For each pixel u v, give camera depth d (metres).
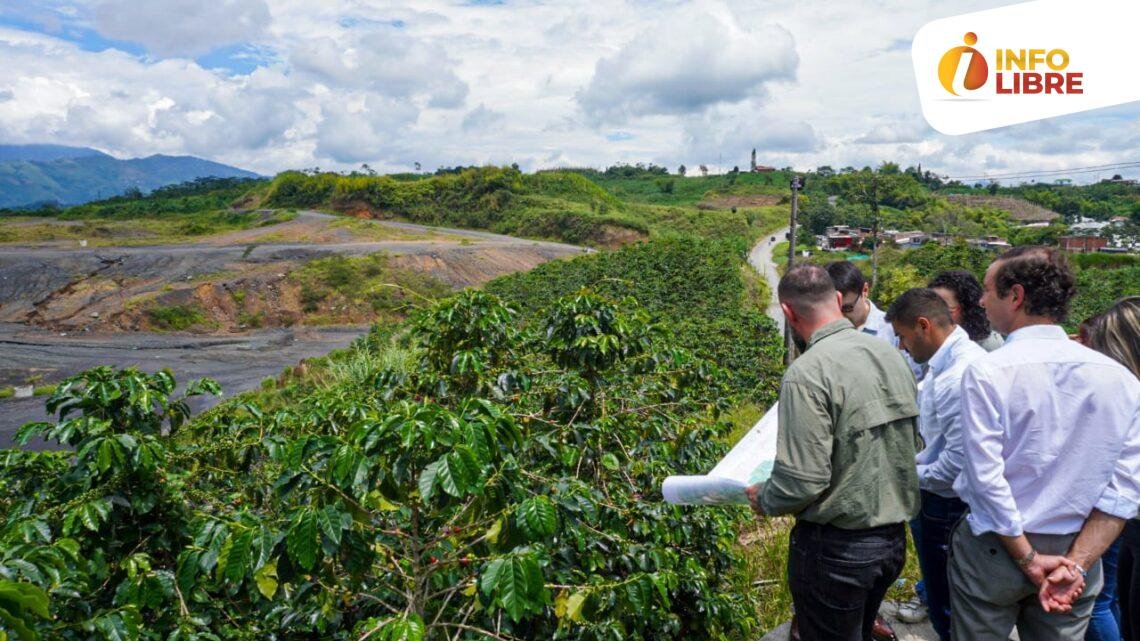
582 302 4.21
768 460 2.57
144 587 2.60
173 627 2.83
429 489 2.09
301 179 89.94
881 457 2.31
